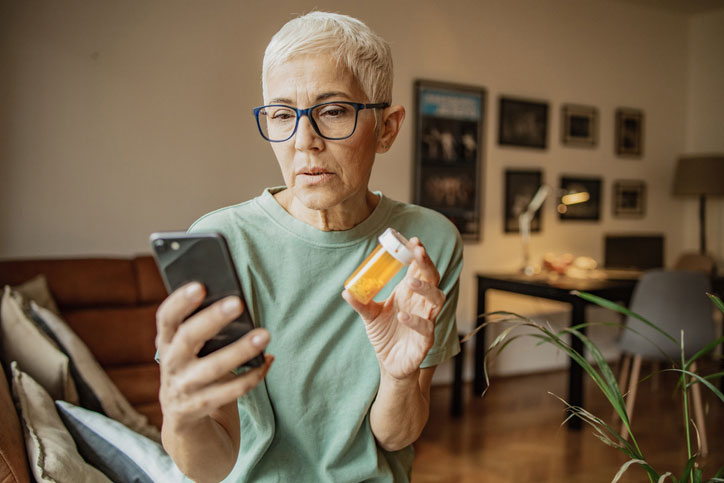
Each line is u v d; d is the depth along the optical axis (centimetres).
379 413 78
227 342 54
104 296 275
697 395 292
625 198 484
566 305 449
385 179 384
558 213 450
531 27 431
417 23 388
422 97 390
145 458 116
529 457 282
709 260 422
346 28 74
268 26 346
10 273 261
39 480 98
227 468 67
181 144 329
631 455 78
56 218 305
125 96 316
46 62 299
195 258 51
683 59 509
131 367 264
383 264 67
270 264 81
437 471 265
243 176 346
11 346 170
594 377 83
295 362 80
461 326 416
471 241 415
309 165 74
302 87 72
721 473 74
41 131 300
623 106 479
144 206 323
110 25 311
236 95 341
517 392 386
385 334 70
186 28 327
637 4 477
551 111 445
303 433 80
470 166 411
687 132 514
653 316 301
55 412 127
